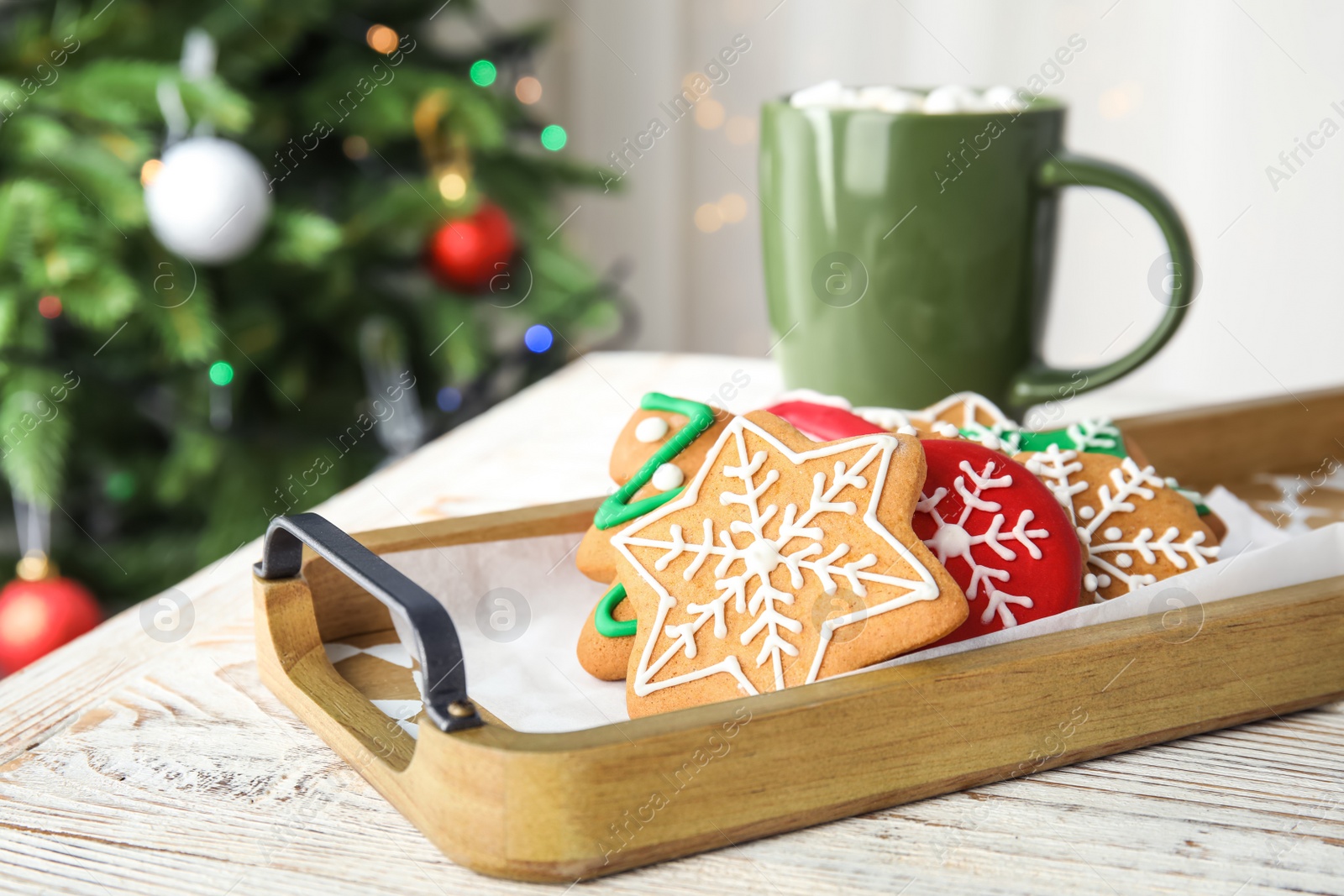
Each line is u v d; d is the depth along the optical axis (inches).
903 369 34.5
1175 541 30.0
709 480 29.2
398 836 27.7
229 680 30.1
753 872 27.3
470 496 34.7
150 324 42.6
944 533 28.9
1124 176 33.6
